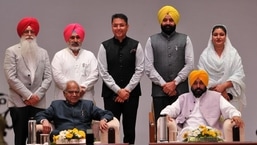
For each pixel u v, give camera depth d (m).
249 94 11.66
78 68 9.85
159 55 9.91
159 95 9.80
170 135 9.11
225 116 9.50
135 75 9.84
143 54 9.96
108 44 9.92
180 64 9.91
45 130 9.02
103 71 9.84
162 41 9.94
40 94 9.74
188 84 10.26
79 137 8.53
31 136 8.83
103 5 11.72
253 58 11.68
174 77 9.88
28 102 9.67
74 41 9.90
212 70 9.95
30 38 9.91
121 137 11.16
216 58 9.98
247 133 11.64
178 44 9.91
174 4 11.71
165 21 9.95
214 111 9.57
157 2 11.71
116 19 9.89
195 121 9.54
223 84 9.84
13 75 9.72
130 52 9.88
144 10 11.71
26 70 9.80
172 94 9.76
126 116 9.88
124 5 11.72
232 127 9.13
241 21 11.69
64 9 11.69
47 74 9.91
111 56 9.87
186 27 11.70
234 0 11.70
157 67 9.91
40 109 9.77
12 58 9.77
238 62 9.98
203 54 10.08
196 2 11.71
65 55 9.89
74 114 9.43
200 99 9.64
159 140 8.76
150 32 11.70
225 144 8.12
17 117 9.70
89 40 11.69
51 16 11.67
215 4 11.70
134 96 9.89
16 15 11.59
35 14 11.64
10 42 11.54
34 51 9.86
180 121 9.58
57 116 9.41
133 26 11.70
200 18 11.71
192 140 8.48
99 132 9.41
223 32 9.98
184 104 9.65
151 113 9.01
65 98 9.73
